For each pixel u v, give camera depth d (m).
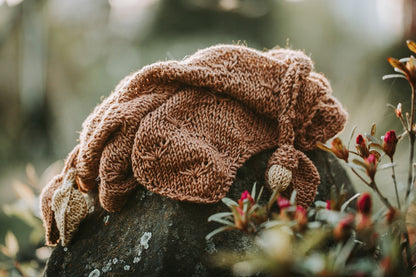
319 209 0.35
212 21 2.46
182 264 0.43
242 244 0.45
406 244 0.38
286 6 2.51
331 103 0.51
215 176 0.43
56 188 0.50
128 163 0.45
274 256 0.30
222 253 0.43
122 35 2.57
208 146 0.45
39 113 1.99
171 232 0.44
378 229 0.33
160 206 0.46
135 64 2.50
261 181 0.48
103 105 0.49
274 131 0.49
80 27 2.30
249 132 0.48
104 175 0.45
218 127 0.46
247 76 0.47
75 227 0.48
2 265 0.70
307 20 2.47
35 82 1.98
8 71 1.93
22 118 1.96
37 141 1.96
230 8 2.47
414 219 0.39
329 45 2.35
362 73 1.28
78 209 0.47
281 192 0.47
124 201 0.47
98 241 0.48
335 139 0.38
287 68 0.48
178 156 0.43
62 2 2.25
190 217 0.44
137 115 0.44
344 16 2.31
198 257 0.44
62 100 2.12
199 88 0.46
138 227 0.46
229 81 0.46
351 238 0.37
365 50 1.76
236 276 0.44
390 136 0.38
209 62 0.46
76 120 2.16
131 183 0.46
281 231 0.32
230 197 0.46
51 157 1.97
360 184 0.76
